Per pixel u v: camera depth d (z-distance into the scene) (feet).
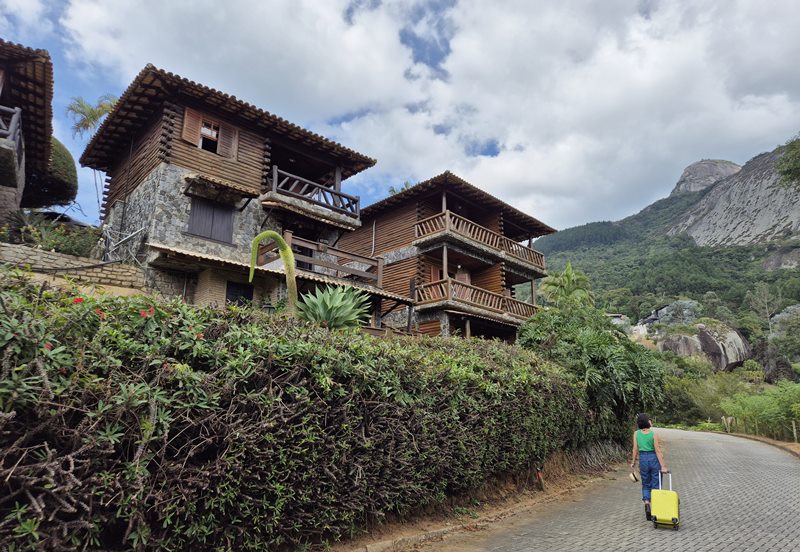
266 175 56.29
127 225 53.26
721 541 19.94
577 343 45.27
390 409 19.30
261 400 14.30
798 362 198.70
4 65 43.60
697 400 136.98
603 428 45.42
